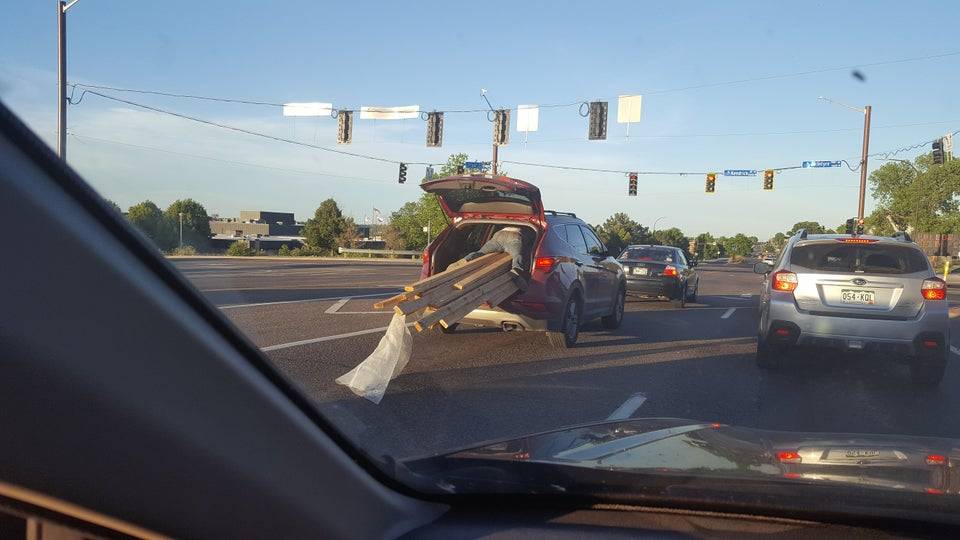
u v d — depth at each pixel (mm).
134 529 1739
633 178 40938
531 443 3441
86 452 1620
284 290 17922
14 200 1480
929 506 2529
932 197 71812
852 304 8844
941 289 8680
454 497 2721
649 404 7391
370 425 5922
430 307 8023
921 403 7875
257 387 2010
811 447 3467
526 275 9781
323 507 2232
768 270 11312
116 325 1646
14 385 1499
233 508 1945
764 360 9531
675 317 15680
